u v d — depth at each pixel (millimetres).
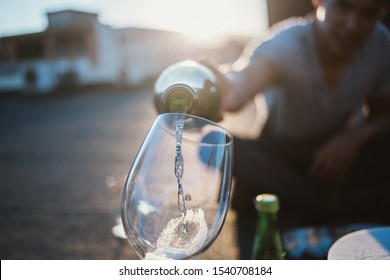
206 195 613
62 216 2537
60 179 3568
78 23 18125
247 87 1824
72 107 11383
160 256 604
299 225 1979
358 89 1993
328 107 2016
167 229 604
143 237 604
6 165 4328
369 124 1965
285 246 1302
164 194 608
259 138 2258
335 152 1889
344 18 1763
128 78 18578
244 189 2248
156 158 618
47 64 17750
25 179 3635
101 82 18562
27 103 13695
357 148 1894
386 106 2061
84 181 3453
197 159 620
